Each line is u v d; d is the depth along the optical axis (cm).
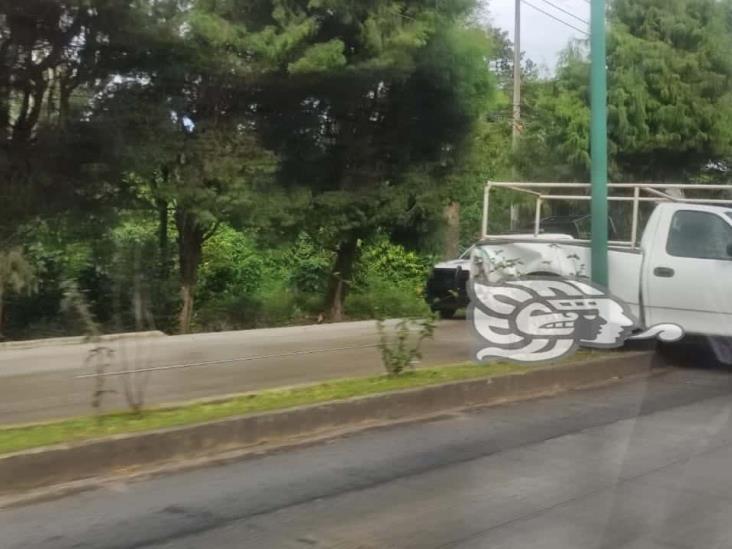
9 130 1441
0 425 724
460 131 1853
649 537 534
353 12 1577
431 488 628
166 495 603
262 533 536
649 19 2100
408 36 1595
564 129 2150
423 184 1778
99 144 1439
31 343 1232
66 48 1431
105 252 1591
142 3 1432
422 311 1880
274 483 634
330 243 1820
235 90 1603
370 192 1727
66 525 543
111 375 977
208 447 701
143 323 1587
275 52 1516
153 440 670
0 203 1410
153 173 1521
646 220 1218
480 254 1181
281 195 1617
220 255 1978
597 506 592
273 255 2038
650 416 865
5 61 1391
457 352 1180
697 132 2053
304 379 974
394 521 560
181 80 1531
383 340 963
